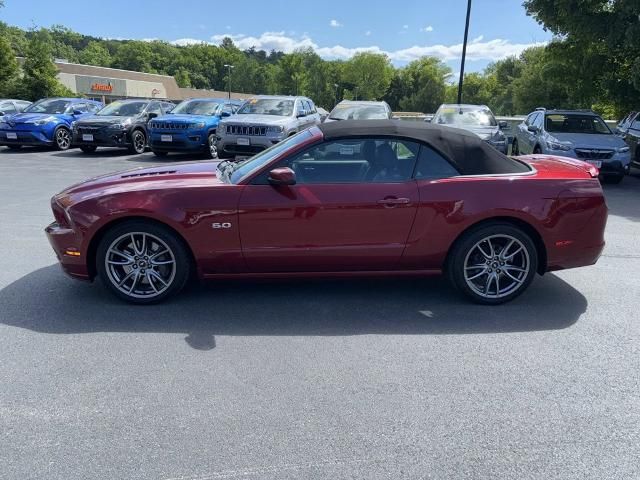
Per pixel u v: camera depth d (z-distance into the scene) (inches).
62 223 173.2
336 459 102.8
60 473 98.3
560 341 154.3
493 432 111.8
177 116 574.6
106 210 167.3
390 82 4771.2
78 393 124.3
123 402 120.9
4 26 1897.1
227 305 178.5
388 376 133.6
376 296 188.2
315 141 173.5
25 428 111.2
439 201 170.2
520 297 188.7
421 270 179.0
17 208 320.2
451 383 130.7
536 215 172.2
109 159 579.2
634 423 115.7
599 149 441.1
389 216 170.1
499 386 129.6
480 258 178.7
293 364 139.1
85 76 2329.0
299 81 4394.7
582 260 180.5
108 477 97.4
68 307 174.9
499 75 3474.4
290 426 112.8
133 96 2679.6
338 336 156.2
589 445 108.2
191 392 125.3
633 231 288.0
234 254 171.0
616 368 139.1
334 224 169.8
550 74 699.4
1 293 185.8
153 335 155.3
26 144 634.2
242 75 5054.1
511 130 664.4
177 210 167.5
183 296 186.1
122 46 4776.1
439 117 557.6
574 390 128.3
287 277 176.7
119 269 176.6
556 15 563.5
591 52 636.7
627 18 506.0
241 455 103.6
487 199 170.7
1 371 133.7
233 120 498.3
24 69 1413.6
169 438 108.4
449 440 109.0
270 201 167.8
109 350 145.6
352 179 173.2
